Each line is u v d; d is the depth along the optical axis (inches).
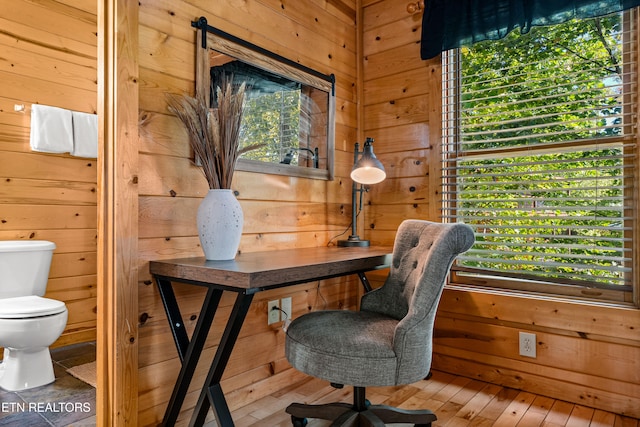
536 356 82.7
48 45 110.0
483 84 91.4
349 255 74.9
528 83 85.4
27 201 106.4
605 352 75.5
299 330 60.6
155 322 64.4
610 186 76.4
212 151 64.1
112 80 59.6
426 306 55.6
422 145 98.7
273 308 84.5
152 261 63.2
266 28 82.9
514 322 85.4
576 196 80.1
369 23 108.9
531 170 85.3
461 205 93.7
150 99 63.7
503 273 89.4
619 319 73.7
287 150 87.3
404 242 71.7
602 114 77.9
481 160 91.0
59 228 112.0
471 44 87.7
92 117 115.3
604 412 74.9
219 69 73.2
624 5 71.2
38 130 105.4
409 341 54.4
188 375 61.2
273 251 82.4
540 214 84.0
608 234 77.0
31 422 70.9
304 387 87.0
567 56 81.4
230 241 64.5
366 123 109.0
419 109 99.4
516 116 87.3
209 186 65.7
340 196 103.1
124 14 60.0
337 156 102.0
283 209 86.8
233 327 53.9
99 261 61.1
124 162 59.9
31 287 99.0
